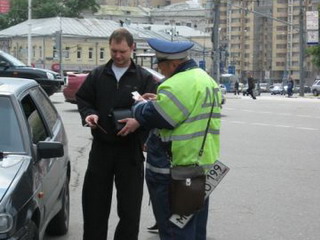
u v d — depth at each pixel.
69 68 85.06
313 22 46.69
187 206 4.40
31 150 4.78
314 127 18.48
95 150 5.30
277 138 15.40
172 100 4.35
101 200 5.34
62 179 5.98
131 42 5.24
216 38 48.09
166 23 131.00
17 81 5.93
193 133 4.44
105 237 5.43
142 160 5.37
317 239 6.52
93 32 87.94
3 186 4.06
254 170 10.60
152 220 7.21
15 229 3.88
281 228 6.92
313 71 114.88
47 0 99.50
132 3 145.38
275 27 132.38
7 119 4.92
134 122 4.87
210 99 4.51
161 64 4.56
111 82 5.24
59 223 6.26
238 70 135.25
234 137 15.45
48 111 6.32
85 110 5.28
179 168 4.45
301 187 9.20
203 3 132.25
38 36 83.88
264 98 40.78
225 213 7.55
